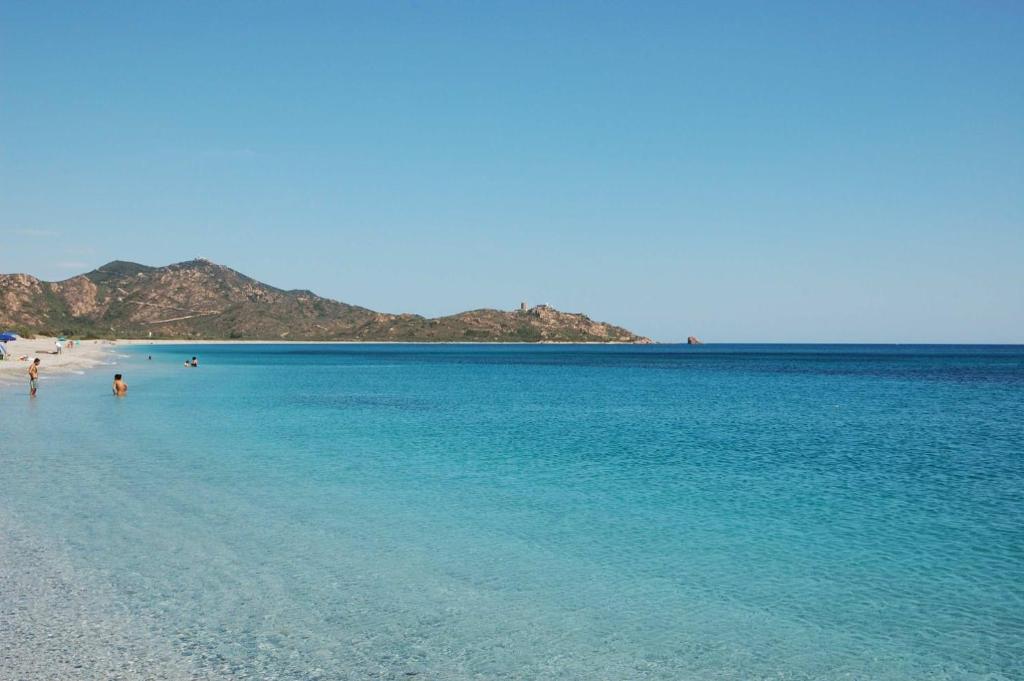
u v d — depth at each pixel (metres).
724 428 39.09
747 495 21.42
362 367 126.12
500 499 20.39
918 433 37.31
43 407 44.53
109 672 9.41
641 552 15.36
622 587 13.15
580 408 50.75
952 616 11.95
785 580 13.65
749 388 75.19
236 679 9.30
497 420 42.19
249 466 25.06
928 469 26.36
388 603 12.13
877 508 19.84
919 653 10.54
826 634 11.18
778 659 10.29
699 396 63.38
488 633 10.98
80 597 12.06
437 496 20.62
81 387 60.97
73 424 36.12
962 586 13.39
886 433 37.22
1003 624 11.62
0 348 95.62
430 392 66.06
